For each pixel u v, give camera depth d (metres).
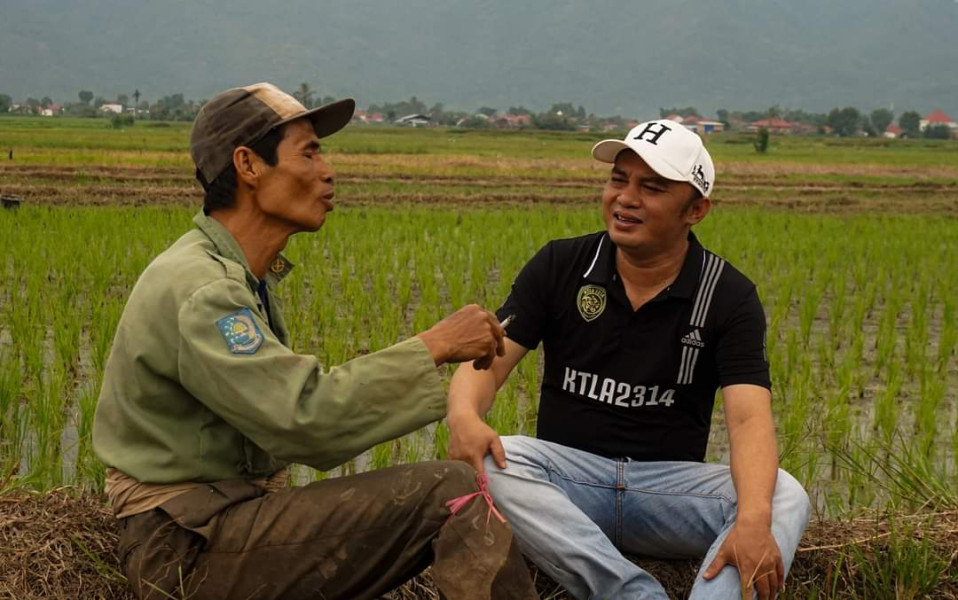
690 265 3.00
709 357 3.02
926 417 5.77
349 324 8.41
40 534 2.94
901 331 9.05
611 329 3.02
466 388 3.03
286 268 2.85
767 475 2.79
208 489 2.48
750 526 2.70
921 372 7.25
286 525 2.44
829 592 3.28
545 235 14.12
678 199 2.85
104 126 86.75
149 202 18.70
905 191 29.84
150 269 2.49
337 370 2.39
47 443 4.88
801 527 2.88
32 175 22.53
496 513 2.46
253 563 2.44
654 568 3.22
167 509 2.43
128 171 24.78
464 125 156.88
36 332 7.39
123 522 2.52
